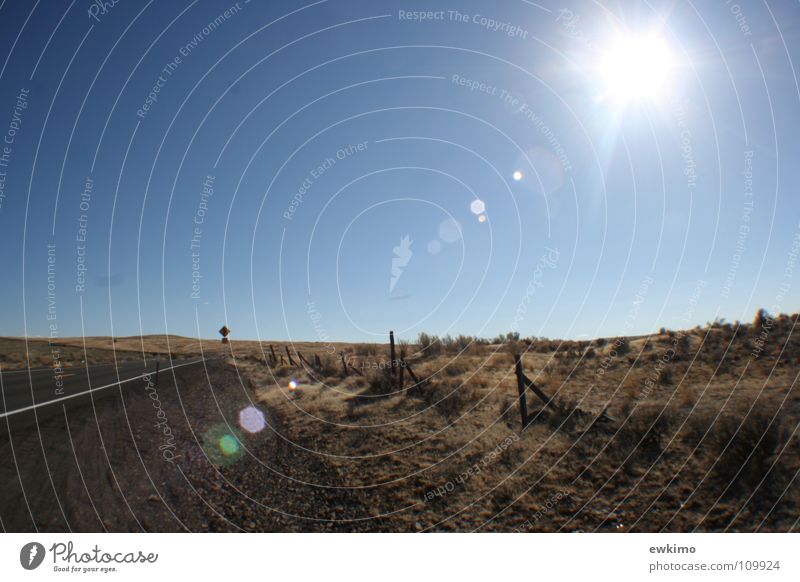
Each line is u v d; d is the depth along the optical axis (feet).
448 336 75.77
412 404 39.37
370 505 20.39
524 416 29.53
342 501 20.97
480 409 34.58
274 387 58.49
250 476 24.29
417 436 29.78
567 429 27.14
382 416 36.32
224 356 122.62
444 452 26.18
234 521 19.01
